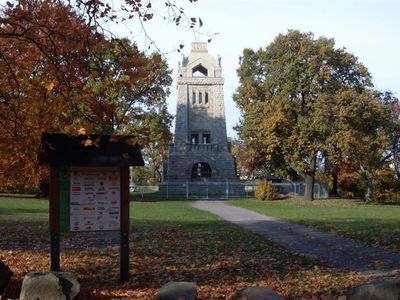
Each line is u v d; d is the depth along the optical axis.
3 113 10.83
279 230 23.67
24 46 10.16
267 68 54.94
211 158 72.19
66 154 10.99
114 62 10.21
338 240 19.89
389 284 8.03
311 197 55.88
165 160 77.19
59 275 8.86
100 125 10.94
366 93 50.41
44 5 9.28
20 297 8.65
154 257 15.61
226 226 25.62
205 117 74.94
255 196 62.09
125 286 11.36
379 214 34.62
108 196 11.41
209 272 13.23
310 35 53.25
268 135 51.78
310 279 12.29
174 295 8.66
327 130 49.56
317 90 51.28
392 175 61.28
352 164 54.47
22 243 18.12
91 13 9.78
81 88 10.00
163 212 36.75
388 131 54.12
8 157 12.38
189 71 75.44
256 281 12.05
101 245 18.28
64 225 11.10
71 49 9.38
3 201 46.25
